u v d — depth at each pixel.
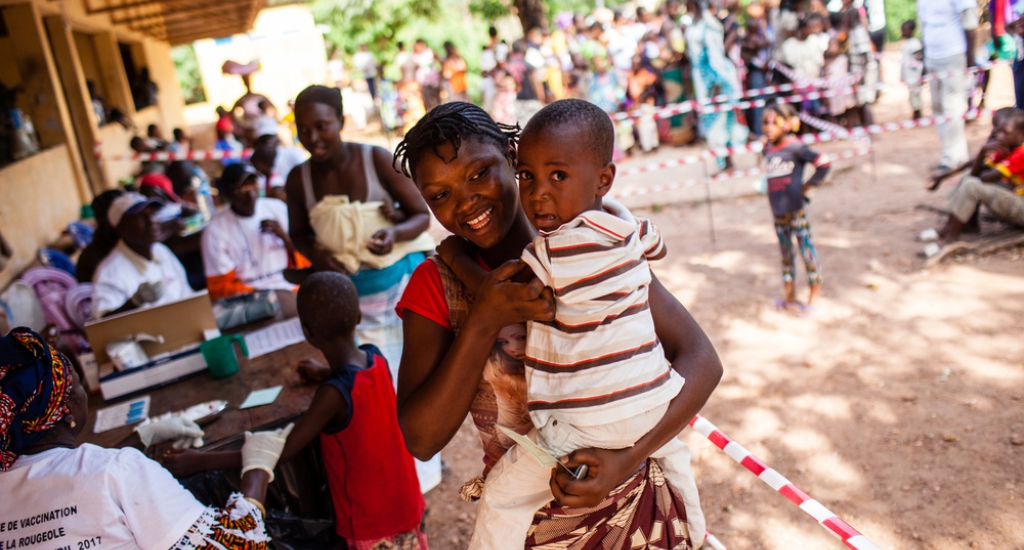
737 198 9.00
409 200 3.85
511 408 1.75
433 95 17.44
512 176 1.67
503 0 23.89
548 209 1.52
